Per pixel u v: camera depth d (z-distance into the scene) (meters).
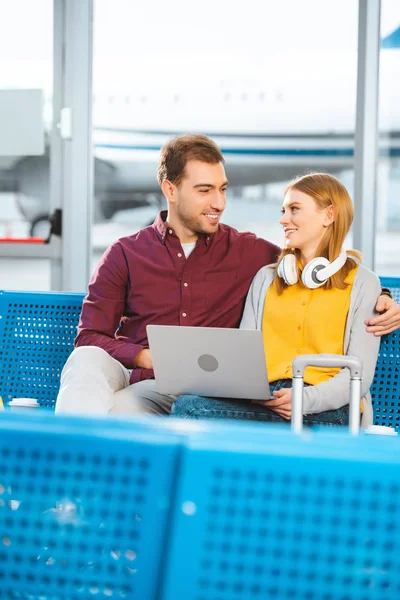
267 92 4.18
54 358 2.66
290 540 0.68
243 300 2.54
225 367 2.03
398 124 4.10
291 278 2.29
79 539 0.73
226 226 2.63
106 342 2.44
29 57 4.24
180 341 2.03
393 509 0.67
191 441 0.70
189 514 0.69
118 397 2.31
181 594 0.68
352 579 0.68
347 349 2.30
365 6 4.03
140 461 0.71
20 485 0.74
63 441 0.73
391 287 2.53
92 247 4.32
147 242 2.58
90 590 0.73
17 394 2.67
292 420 1.72
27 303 2.69
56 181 4.28
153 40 4.20
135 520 0.72
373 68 4.05
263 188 4.25
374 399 2.42
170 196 2.55
